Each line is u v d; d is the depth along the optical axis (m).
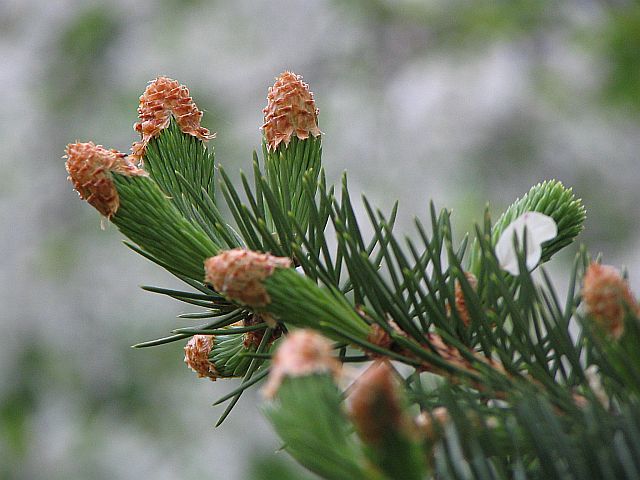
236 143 1.23
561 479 0.27
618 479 0.27
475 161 1.28
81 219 1.22
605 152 1.28
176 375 1.14
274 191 0.32
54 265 1.18
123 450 1.11
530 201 0.32
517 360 0.29
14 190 1.24
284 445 0.27
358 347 0.30
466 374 0.29
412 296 0.30
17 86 1.29
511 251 0.30
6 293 1.16
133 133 1.26
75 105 1.29
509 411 0.28
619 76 1.22
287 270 0.30
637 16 1.21
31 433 1.12
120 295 1.17
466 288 0.30
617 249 1.24
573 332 0.78
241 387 0.30
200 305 0.32
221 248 0.32
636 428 0.27
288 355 0.27
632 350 0.28
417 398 0.29
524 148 1.28
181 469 1.09
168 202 0.31
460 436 0.27
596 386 0.29
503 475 0.27
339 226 0.30
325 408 0.27
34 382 1.13
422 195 1.25
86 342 1.15
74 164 0.31
